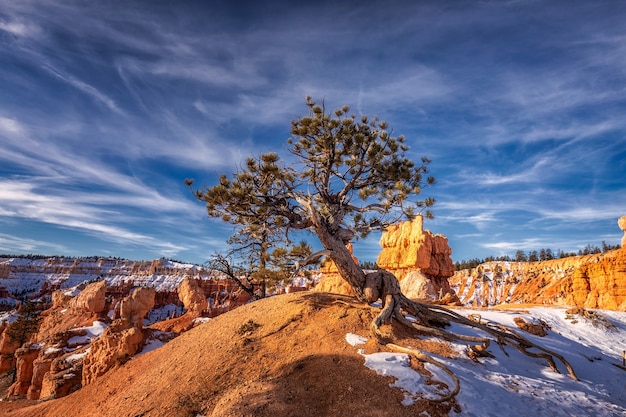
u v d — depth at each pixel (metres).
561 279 142.75
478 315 26.73
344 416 10.84
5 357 64.69
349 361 13.89
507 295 161.00
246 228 21.95
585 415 12.40
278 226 20.05
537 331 25.00
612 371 20.56
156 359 21.66
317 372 13.43
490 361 15.76
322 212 19.34
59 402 23.17
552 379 15.84
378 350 14.84
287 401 11.85
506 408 11.60
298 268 18.27
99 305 57.09
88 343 40.75
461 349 16.11
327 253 19.03
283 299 22.39
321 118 20.23
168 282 195.25
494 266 190.12
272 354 15.88
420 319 19.05
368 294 18.94
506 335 19.30
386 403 11.20
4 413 26.25
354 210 21.45
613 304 63.81
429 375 12.98
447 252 53.50
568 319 32.75
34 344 46.16
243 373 14.90
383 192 21.62
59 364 31.61
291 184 20.98
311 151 21.47
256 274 19.23
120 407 16.84
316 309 19.45
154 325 47.09
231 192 18.05
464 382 12.66
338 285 32.62
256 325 19.41
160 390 16.27
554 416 11.89
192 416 13.09
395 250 54.25
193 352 19.05
